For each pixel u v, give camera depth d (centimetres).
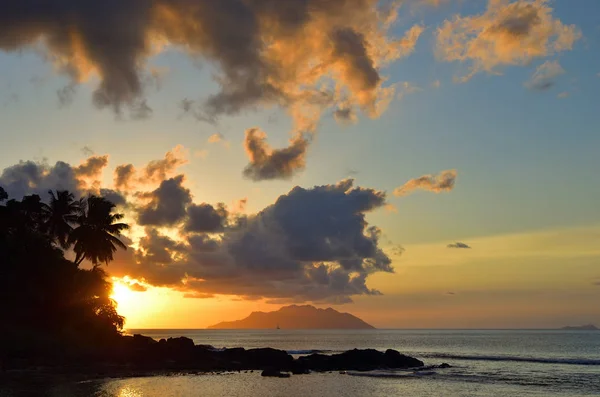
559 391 5316
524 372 7269
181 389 4741
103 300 6981
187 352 7100
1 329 5675
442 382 5916
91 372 5431
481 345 17788
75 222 7200
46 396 3866
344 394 4869
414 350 14325
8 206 6619
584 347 15988
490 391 5259
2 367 5091
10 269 6041
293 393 4809
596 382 6069
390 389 5272
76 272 6650
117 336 6881
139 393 4350
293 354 11888
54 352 5769
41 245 6431
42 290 6244
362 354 7700
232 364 6981
